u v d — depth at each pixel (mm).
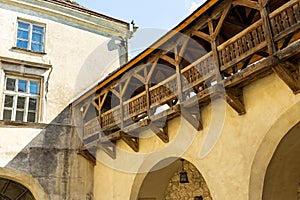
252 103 6398
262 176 6047
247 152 6340
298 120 5582
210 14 6926
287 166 6336
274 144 5926
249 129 6383
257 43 5840
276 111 5938
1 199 10461
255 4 5961
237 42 6258
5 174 10398
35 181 10742
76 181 11258
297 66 5570
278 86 5969
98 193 11062
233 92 6453
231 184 6535
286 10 5402
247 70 5883
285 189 6387
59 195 10938
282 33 5383
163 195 10227
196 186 9445
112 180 10422
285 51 5258
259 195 6031
